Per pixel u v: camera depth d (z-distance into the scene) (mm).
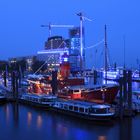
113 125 106375
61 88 148625
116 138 93812
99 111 109875
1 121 118250
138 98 135250
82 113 114875
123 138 93625
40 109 139250
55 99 138500
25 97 155625
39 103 141875
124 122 109062
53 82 149625
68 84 148875
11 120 119188
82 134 98188
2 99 159625
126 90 118188
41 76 178875
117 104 122438
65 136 96875
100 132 99500
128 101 116375
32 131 103562
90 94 132125
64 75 161000
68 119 116750
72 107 120625
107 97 130625
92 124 108500
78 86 137125
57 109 129375
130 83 117125
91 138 94250
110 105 118125
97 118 109688
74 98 134500
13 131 104312
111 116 110062
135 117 115125
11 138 97188
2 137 98250
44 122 114188
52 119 118188
